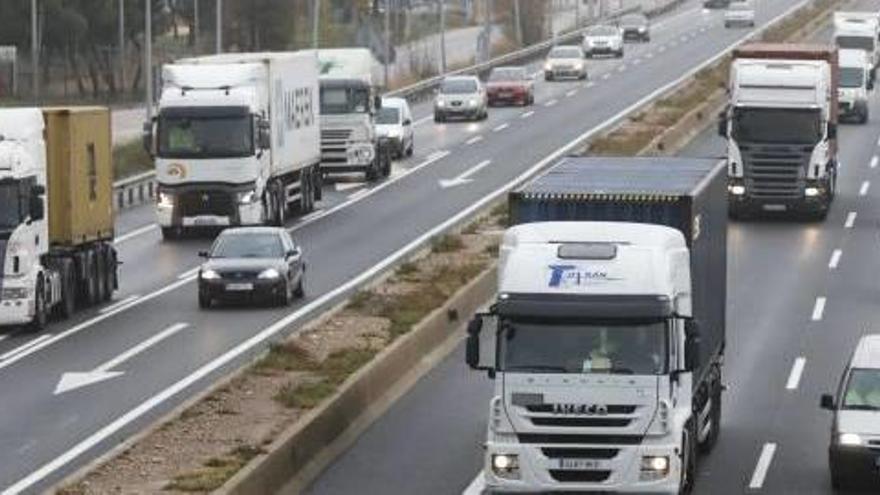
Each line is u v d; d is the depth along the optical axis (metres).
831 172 111.94
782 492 48.28
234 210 106.31
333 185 132.00
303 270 85.69
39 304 76.75
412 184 130.50
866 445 47.56
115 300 85.31
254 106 106.75
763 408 59.69
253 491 46.06
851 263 93.00
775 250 97.25
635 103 181.12
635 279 45.03
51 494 44.59
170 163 106.44
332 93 131.50
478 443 54.78
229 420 53.25
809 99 107.56
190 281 90.88
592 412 44.38
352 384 58.03
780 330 74.62
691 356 45.25
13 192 75.81
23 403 60.97
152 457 48.62
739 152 108.19
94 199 83.81
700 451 52.59
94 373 66.31
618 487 44.34
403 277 83.31
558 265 45.38
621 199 49.22
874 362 50.34
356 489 49.03
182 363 68.00
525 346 44.84
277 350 64.31
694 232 49.31
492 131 163.25
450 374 66.00
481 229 102.19
